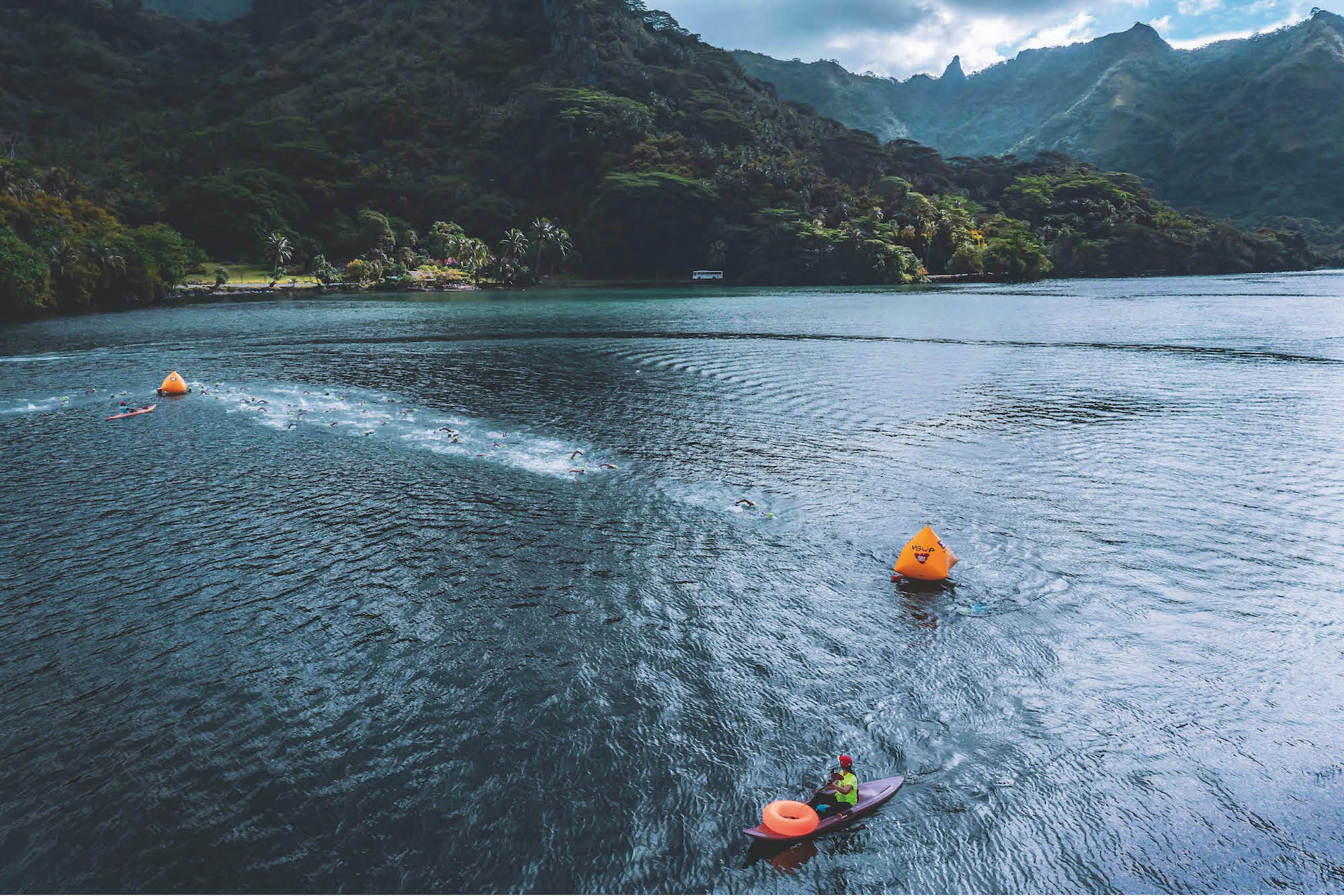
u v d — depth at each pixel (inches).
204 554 1122.0
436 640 882.8
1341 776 661.3
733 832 605.0
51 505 1323.8
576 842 595.2
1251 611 932.0
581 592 992.9
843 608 946.1
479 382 2442.2
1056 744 705.0
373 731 726.5
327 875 566.3
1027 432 1732.3
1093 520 1208.2
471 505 1307.8
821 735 716.7
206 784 660.1
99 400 2178.9
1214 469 1448.1
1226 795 642.8
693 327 4153.5
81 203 7263.8
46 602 978.1
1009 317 4584.2
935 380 2402.8
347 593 997.8
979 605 947.3
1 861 580.1
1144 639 872.9
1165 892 550.6
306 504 1320.1
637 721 735.1
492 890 552.4
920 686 787.4
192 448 1676.9
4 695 784.9
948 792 647.1
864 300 6264.8
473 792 646.5
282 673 821.2
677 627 904.3
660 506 1289.4
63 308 5442.9
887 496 1318.9
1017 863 577.3
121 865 577.0
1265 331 3678.6
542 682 799.7
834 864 575.2
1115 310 5022.1
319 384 2412.6
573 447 1653.5
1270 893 547.8
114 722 742.5
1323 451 1562.5
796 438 1701.5
